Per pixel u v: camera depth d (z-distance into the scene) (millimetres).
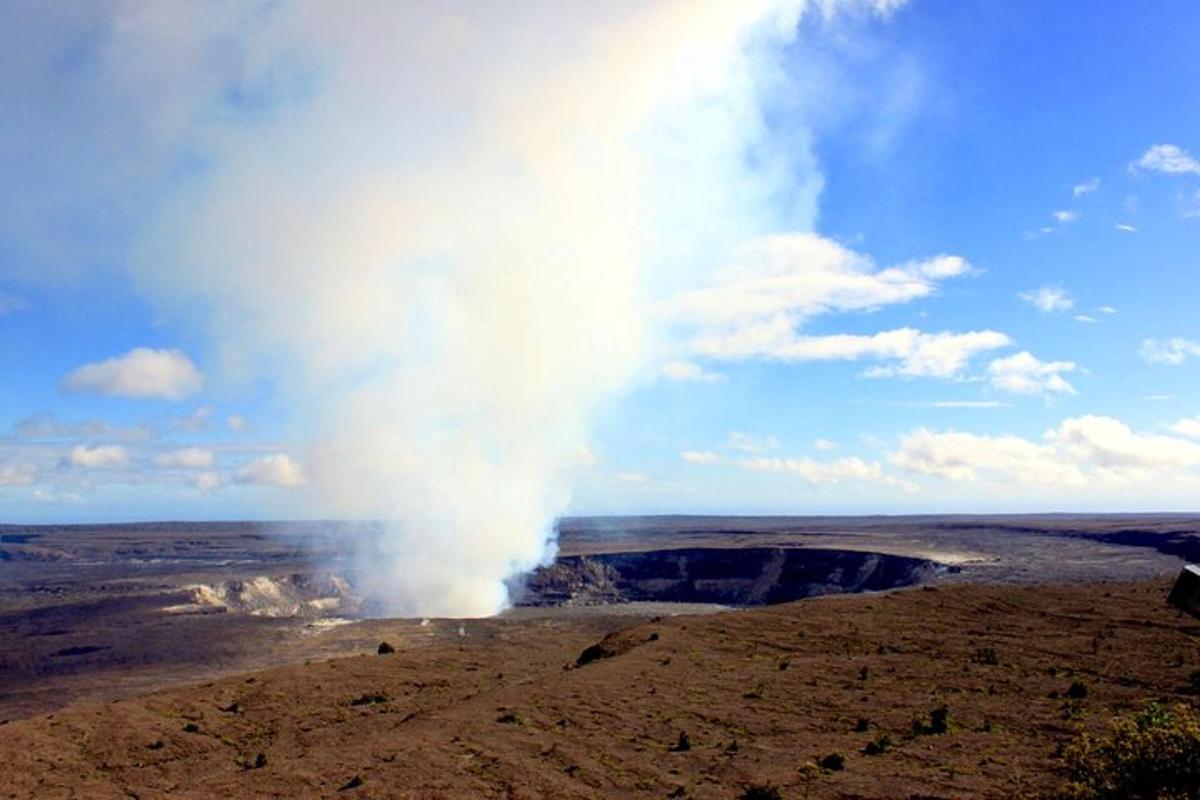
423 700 56938
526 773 36469
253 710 55281
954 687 45281
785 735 39312
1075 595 71625
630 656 61625
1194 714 33906
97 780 42250
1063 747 33094
